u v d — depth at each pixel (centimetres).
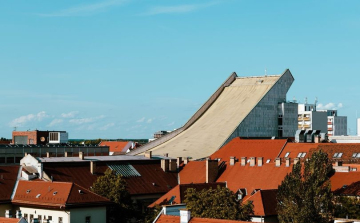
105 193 18275
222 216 15575
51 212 17488
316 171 16238
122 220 18138
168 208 12681
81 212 17250
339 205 17250
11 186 19188
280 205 16262
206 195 15938
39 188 18462
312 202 15750
